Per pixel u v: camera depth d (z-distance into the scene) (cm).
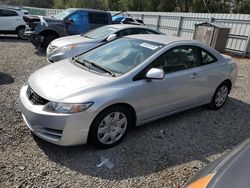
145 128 430
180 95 434
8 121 414
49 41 1062
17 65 812
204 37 1404
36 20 1045
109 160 338
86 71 388
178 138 409
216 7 3478
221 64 505
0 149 341
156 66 396
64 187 286
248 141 233
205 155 369
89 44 793
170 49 418
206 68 472
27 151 342
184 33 1748
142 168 328
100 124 344
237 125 477
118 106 357
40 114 325
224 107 559
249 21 1349
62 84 349
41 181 291
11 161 319
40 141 365
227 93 547
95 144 350
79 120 322
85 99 325
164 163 341
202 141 407
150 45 426
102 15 1226
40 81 366
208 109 537
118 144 375
